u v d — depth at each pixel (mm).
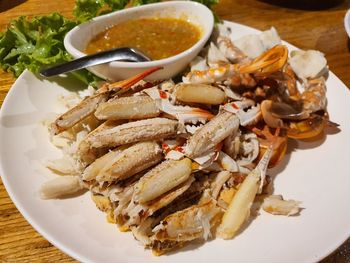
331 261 171
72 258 169
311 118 217
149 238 162
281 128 214
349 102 225
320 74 243
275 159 201
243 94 230
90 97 203
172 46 253
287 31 308
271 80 234
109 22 259
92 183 180
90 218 176
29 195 180
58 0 328
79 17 254
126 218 169
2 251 172
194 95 203
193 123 199
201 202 176
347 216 171
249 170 197
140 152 177
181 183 172
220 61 247
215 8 327
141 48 250
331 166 200
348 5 338
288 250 161
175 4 266
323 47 293
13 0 326
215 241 168
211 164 186
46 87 236
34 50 247
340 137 212
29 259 170
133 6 285
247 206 172
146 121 185
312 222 173
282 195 190
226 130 187
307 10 331
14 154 197
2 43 256
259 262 157
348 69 274
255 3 336
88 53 248
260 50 256
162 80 238
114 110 186
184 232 161
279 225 174
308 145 213
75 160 189
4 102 217
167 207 176
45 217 171
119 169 171
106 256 157
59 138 204
